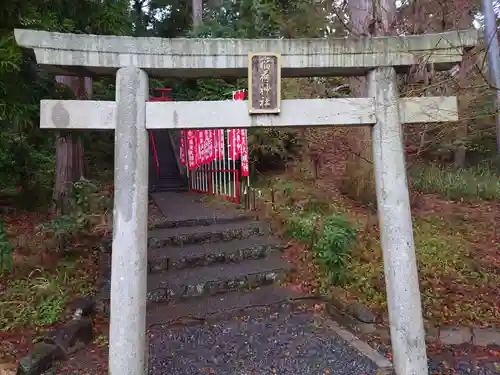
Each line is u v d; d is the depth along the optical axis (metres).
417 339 2.87
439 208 7.30
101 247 5.70
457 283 4.93
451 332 3.99
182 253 5.74
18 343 3.46
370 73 3.02
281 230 6.55
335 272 5.02
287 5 8.86
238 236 6.52
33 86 4.44
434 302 4.55
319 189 7.68
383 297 4.66
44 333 3.65
